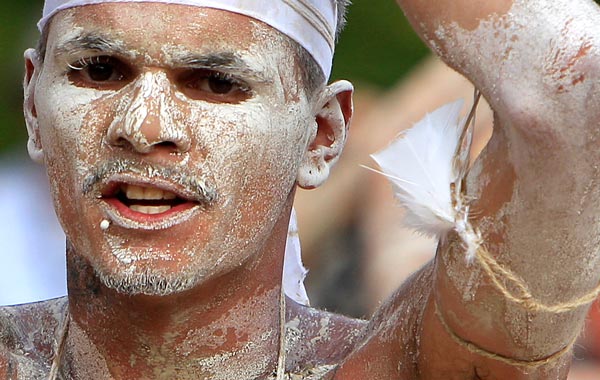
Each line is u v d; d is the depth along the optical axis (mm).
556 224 9758
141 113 10438
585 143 9602
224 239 10789
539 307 9977
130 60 10602
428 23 9938
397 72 20953
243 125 10781
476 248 10000
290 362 11727
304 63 11328
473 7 9805
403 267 16547
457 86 17219
